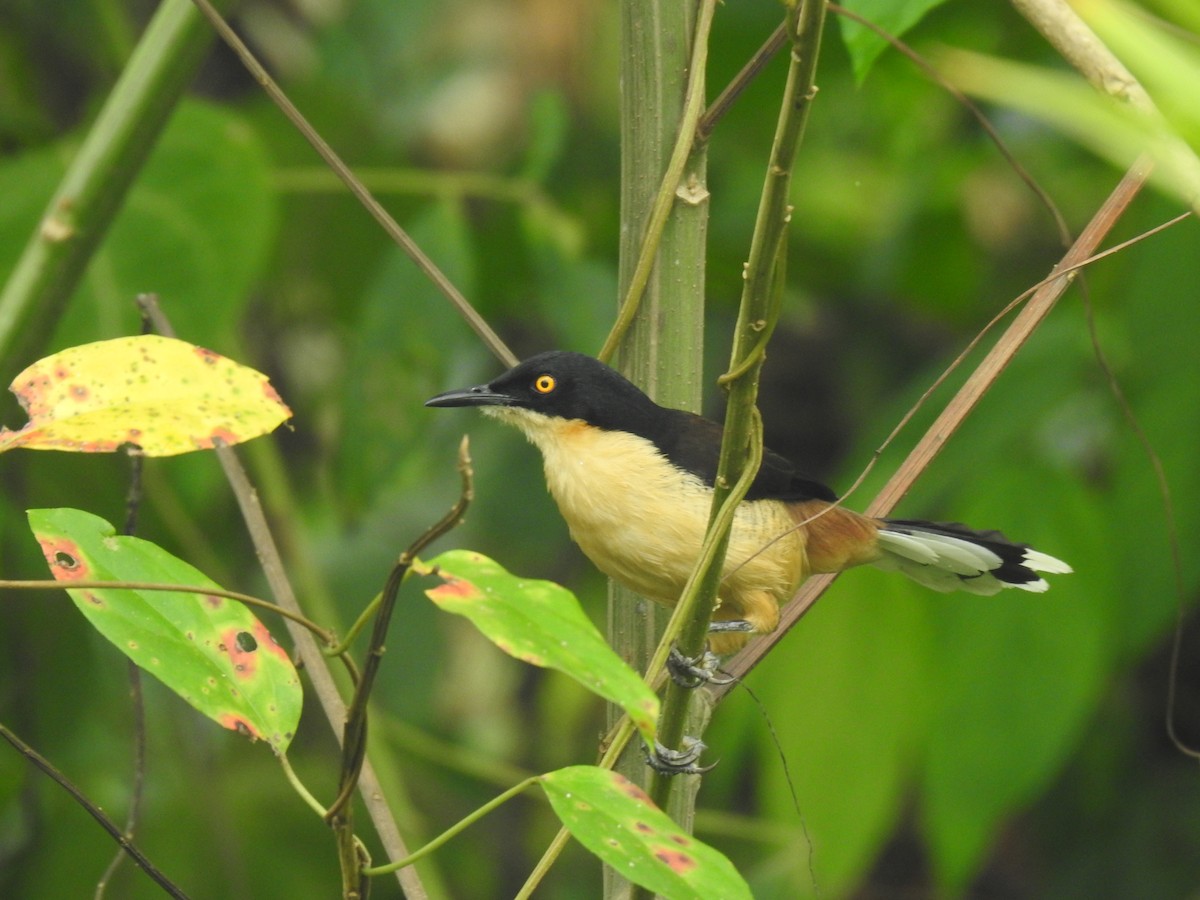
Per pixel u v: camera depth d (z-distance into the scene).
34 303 7.26
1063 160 13.16
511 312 13.47
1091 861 12.15
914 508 10.45
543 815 14.44
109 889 11.67
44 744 11.20
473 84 14.62
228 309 9.28
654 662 5.26
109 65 12.70
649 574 8.04
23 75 13.11
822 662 10.07
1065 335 10.75
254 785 12.64
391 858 6.12
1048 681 9.89
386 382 10.72
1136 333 10.27
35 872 11.48
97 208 7.29
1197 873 11.83
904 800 14.24
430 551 13.30
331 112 12.33
